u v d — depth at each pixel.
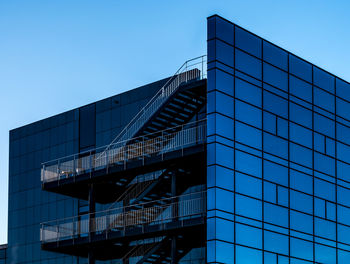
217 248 34.75
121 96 51.59
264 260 37.62
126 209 44.12
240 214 36.66
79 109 54.75
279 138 40.72
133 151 40.03
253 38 40.25
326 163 44.34
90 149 52.91
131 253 44.44
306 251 40.91
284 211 39.88
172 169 38.25
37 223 55.75
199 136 38.28
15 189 58.59
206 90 39.31
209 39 37.84
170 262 40.78
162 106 39.69
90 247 41.91
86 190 44.69
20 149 59.16
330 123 45.53
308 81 44.25
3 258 57.78
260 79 40.16
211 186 35.59
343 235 44.34
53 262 53.69
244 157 37.78
